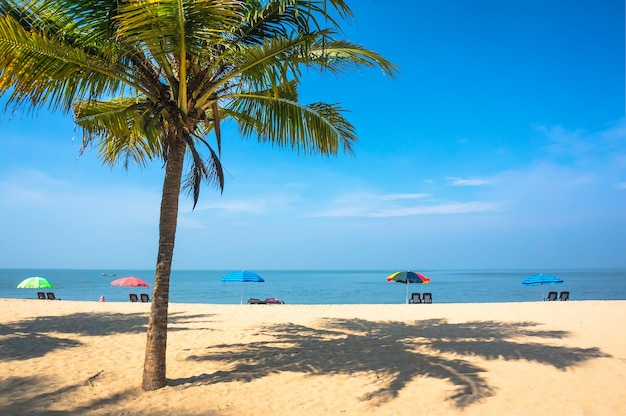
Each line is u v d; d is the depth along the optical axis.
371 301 37.72
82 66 5.51
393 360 7.58
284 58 5.85
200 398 5.55
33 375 6.61
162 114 6.01
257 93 7.05
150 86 6.00
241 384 6.16
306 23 5.60
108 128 7.35
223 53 5.67
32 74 5.25
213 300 37.53
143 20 4.91
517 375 6.50
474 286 72.31
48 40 5.19
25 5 5.25
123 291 51.50
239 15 5.14
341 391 5.85
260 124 7.55
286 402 5.43
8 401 5.38
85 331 10.98
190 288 64.69
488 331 10.73
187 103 5.95
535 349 8.38
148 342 5.98
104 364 7.34
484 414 4.96
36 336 10.13
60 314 14.52
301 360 7.62
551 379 6.28
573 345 8.76
